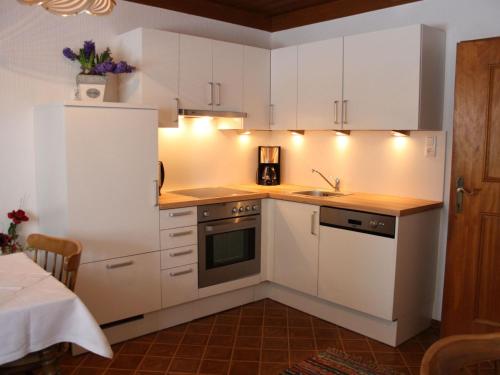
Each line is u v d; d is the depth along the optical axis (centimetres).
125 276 304
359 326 327
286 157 436
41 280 196
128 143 298
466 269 298
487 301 292
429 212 321
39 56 310
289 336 323
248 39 428
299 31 420
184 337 320
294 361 288
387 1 352
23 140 310
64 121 271
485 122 283
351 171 384
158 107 326
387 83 319
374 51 325
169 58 335
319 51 361
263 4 401
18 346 167
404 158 349
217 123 406
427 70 308
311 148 413
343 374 274
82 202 282
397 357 295
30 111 310
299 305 368
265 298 395
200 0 387
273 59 401
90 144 282
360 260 315
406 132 343
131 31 329
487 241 289
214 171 411
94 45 316
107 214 293
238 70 380
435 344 115
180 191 377
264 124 405
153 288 318
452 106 321
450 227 302
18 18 299
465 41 286
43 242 241
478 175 289
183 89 345
